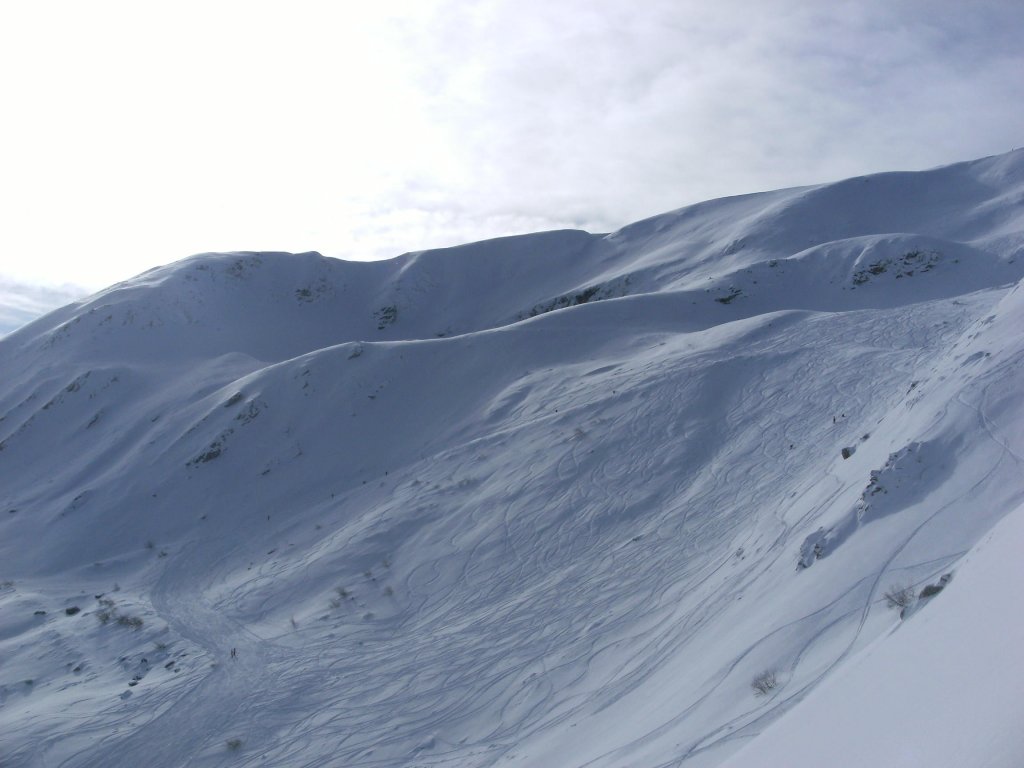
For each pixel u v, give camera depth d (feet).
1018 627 13.15
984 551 20.36
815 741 16.19
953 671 13.87
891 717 14.15
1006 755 9.40
